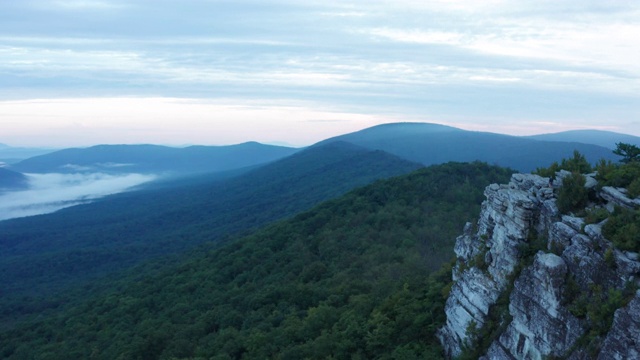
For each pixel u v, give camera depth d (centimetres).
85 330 7369
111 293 9512
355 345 3522
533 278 2233
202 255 10638
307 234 9006
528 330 2250
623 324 1744
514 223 2597
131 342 5959
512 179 2970
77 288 12231
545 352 2136
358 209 9250
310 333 4388
